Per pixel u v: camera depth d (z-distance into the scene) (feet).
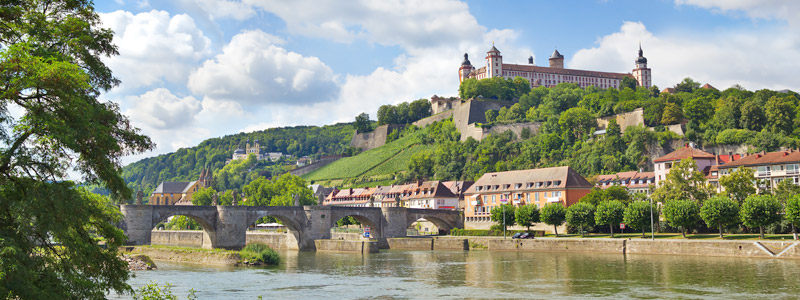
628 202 517.55
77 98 107.24
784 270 303.07
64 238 105.09
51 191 103.65
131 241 479.82
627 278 290.56
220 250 399.65
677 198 468.75
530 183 617.21
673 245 404.36
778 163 520.01
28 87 104.12
